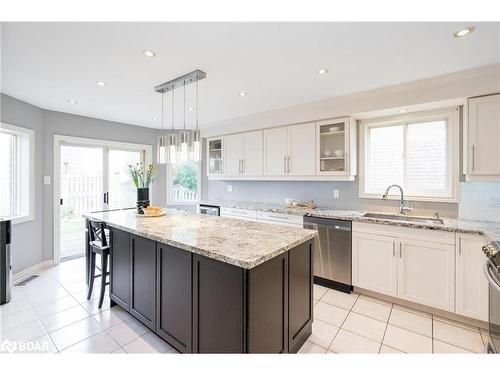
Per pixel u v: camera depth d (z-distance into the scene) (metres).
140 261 2.12
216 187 5.17
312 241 2.07
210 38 1.77
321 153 3.42
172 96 3.05
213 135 4.72
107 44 1.85
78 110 3.69
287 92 2.89
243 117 4.10
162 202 5.11
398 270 2.51
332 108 3.24
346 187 3.50
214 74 2.38
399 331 2.13
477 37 1.74
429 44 1.84
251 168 4.12
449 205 2.76
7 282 2.58
